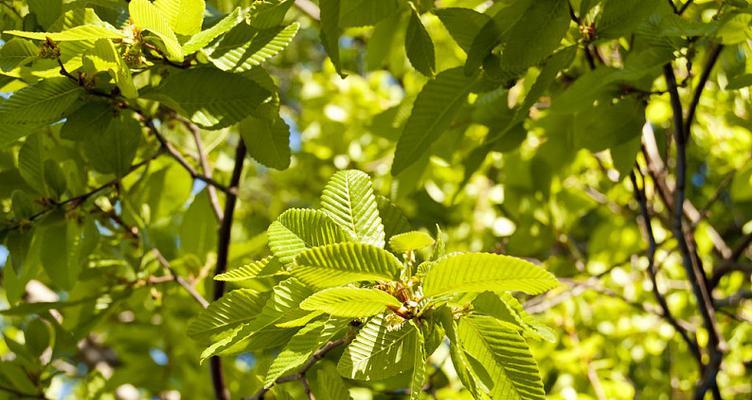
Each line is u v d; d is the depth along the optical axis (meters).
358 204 1.12
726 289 2.30
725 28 1.24
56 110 1.22
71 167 1.46
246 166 2.53
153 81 1.39
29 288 2.08
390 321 1.07
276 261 1.10
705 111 2.11
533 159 1.83
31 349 1.59
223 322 1.13
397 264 1.05
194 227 1.63
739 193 1.79
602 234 2.17
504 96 1.50
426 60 1.35
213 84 1.24
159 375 1.98
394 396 1.59
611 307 2.15
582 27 1.28
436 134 1.35
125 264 1.57
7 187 1.46
